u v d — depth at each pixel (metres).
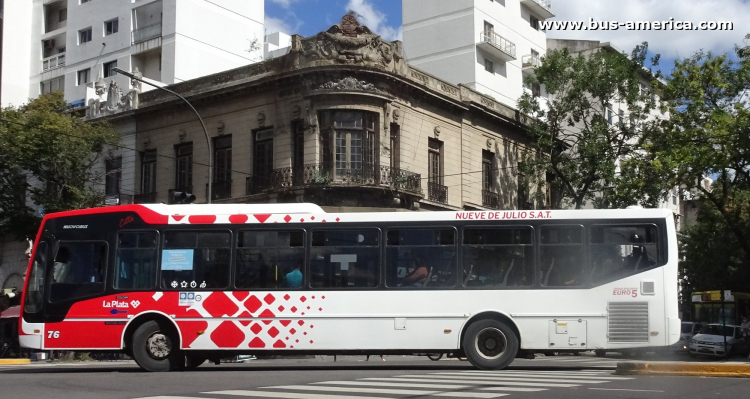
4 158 32.94
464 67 45.75
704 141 29.25
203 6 43.81
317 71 30.80
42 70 49.69
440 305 15.87
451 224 16.17
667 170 30.03
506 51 46.84
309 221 16.34
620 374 14.34
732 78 30.39
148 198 36.38
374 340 15.84
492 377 13.59
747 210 35.78
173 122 36.31
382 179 30.98
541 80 37.25
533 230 16.03
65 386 12.70
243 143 33.66
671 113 31.45
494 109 38.53
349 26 31.34
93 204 33.84
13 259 41.78
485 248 16.03
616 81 35.81
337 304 15.97
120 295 16.33
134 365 22.95
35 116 32.94
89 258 16.59
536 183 39.50
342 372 15.68
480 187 37.41
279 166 32.12
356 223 16.28
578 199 36.19
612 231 15.95
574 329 15.65
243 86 33.44
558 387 11.52
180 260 16.39
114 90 38.81
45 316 16.42
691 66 30.84
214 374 15.23
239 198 33.12
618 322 15.61
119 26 45.44
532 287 15.83
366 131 31.17
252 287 16.14
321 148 31.00
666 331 15.52
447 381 12.65
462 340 15.89
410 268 16.06
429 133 34.34
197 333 16.08
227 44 44.84
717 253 41.06
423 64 47.34
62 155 32.88
